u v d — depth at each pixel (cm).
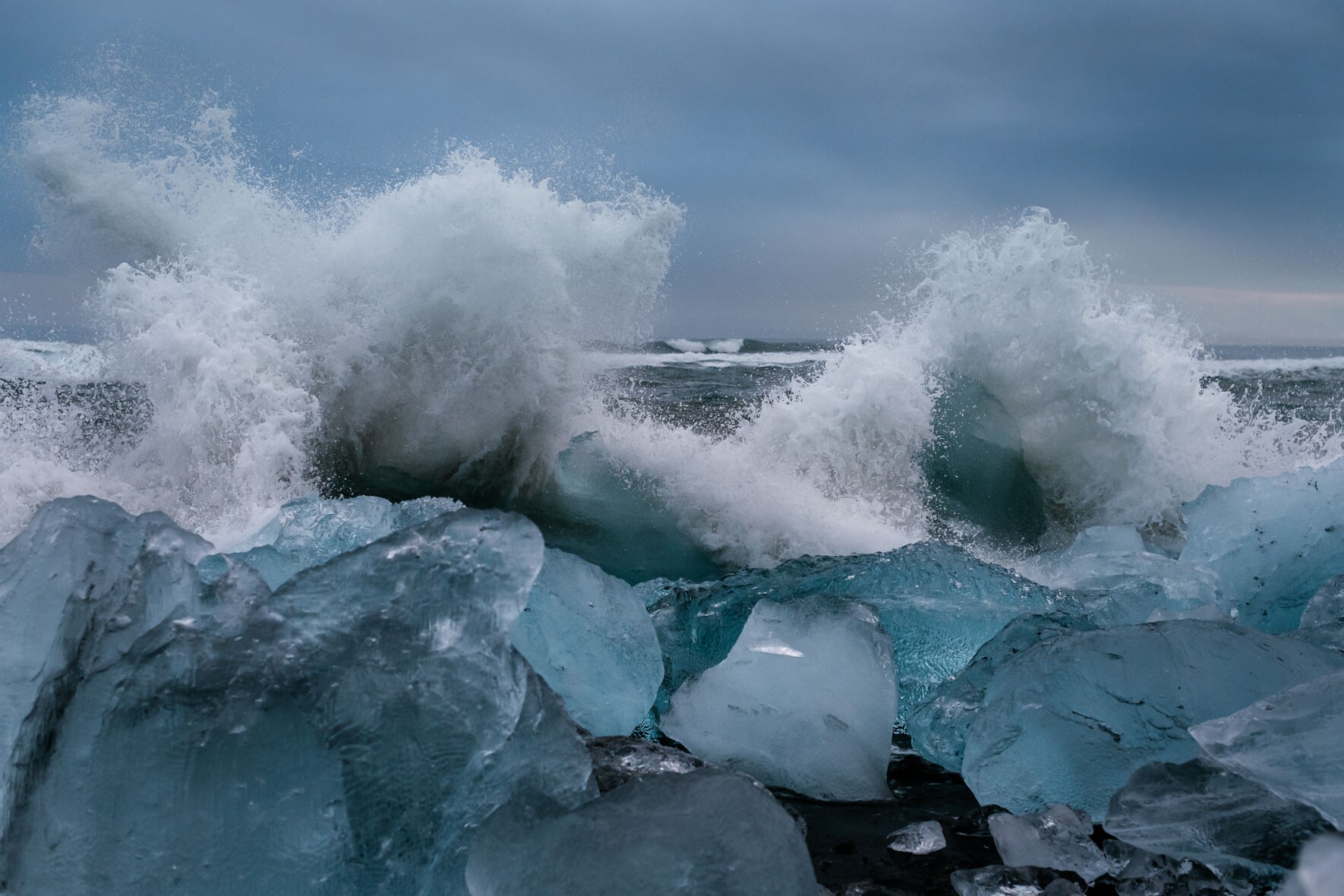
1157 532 568
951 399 609
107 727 123
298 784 124
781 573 300
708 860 119
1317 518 315
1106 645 202
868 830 188
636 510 558
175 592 148
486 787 138
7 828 123
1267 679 193
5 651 133
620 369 702
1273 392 1382
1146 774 175
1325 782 153
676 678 269
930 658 271
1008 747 198
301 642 134
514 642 223
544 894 122
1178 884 158
